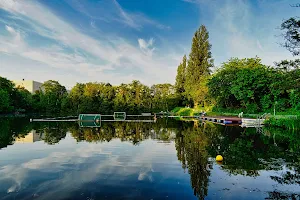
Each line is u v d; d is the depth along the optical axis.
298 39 14.32
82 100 48.47
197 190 5.70
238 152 9.99
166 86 61.12
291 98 25.28
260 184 6.14
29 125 23.16
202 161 8.47
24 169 7.43
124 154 9.65
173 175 6.83
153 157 9.09
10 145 11.89
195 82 48.06
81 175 6.79
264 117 24.97
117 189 5.70
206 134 16.12
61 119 32.22
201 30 48.59
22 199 5.13
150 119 33.53
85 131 18.23
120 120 31.34
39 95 60.78
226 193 5.55
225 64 39.22
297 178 6.61
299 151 10.19
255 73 28.73
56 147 11.31
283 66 17.62
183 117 39.66
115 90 51.59
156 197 5.25
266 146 11.41
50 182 6.20
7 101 43.75
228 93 33.69
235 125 22.91
